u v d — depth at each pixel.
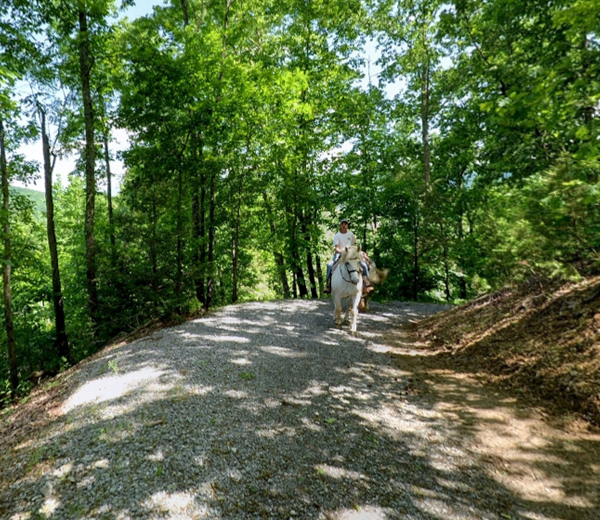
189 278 10.11
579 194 4.14
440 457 3.47
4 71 4.82
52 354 11.45
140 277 8.97
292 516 2.63
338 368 5.80
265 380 5.10
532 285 7.05
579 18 3.61
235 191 12.26
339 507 2.76
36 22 9.16
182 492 2.77
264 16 16.19
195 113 10.25
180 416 3.89
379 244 16.62
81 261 13.63
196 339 6.94
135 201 9.07
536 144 7.41
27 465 3.25
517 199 5.33
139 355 6.00
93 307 10.23
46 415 4.41
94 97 11.56
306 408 4.36
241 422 3.89
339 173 16.88
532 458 3.40
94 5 9.34
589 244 4.55
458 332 7.32
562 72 3.99
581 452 3.40
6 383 8.98
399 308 12.05
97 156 13.10
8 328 9.18
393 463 3.36
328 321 9.17
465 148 17.06
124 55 10.15
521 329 6.00
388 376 5.60
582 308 5.29
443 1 13.13
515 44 8.39
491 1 7.67
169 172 10.27
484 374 5.41
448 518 2.68
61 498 2.75
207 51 10.44
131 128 10.22
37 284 12.12
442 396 4.86
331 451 3.50
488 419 4.16
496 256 6.03
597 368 4.22
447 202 15.27
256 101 11.50
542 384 4.60
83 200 19.41
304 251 16.81
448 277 16.55
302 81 12.95
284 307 10.95
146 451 3.26
